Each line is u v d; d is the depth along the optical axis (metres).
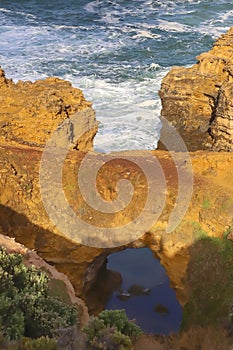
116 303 25.75
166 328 24.06
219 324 19.94
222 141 34.09
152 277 27.36
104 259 26.55
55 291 18.22
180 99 37.34
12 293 15.65
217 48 38.31
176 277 24.22
